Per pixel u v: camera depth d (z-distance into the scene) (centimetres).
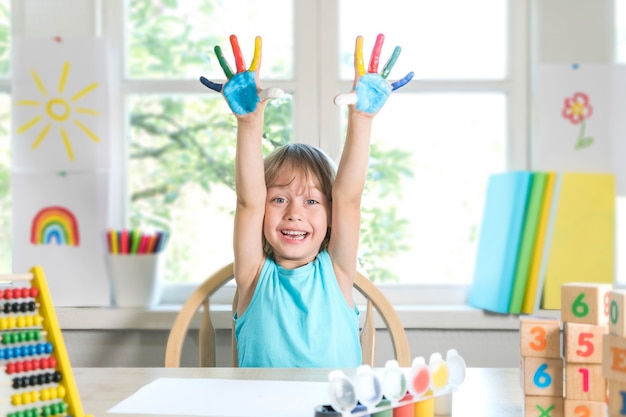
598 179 173
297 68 182
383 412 80
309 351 134
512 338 171
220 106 188
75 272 174
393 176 188
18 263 174
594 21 179
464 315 170
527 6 183
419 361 84
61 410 82
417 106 187
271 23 185
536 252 167
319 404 89
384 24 185
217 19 186
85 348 171
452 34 187
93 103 175
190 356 170
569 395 81
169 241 189
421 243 188
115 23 182
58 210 175
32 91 175
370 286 141
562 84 177
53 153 175
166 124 188
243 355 137
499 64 186
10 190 183
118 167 184
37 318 83
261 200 136
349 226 138
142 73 186
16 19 178
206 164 189
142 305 174
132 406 89
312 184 141
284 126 182
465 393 99
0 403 80
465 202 188
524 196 167
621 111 177
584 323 82
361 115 130
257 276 140
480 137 187
